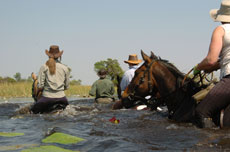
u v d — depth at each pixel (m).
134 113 5.43
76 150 2.49
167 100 4.12
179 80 4.00
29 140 3.09
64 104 6.77
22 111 6.65
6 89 18.05
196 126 3.46
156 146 2.48
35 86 7.88
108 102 8.65
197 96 3.51
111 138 2.90
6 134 3.46
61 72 6.72
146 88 4.23
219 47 3.21
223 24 3.38
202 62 3.43
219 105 3.24
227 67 3.25
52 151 2.42
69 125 4.14
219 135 2.77
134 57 8.04
